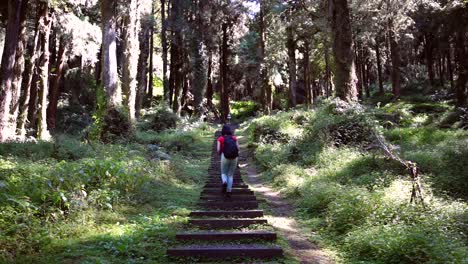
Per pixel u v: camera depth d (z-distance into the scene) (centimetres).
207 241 677
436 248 545
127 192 945
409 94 4231
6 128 1719
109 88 1905
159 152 1689
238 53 4638
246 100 6162
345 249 664
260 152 1861
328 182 1068
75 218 722
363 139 1511
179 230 725
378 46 4359
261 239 690
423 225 632
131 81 2280
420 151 1257
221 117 4584
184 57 4034
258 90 5278
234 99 6450
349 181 1035
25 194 750
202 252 607
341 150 1402
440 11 2520
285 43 3553
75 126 3002
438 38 3766
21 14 1978
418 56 5281
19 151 1356
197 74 3975
